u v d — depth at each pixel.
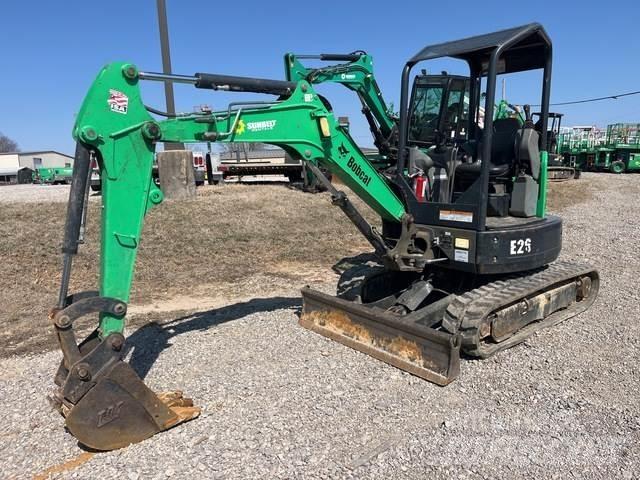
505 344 4.78
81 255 8.55
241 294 7.07
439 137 5.95
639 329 5.35
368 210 13.70
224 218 11.59
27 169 56.44
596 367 4.49
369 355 4.70
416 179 5.16
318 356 4.71
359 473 3.10
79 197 3.32
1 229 9.70
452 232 4.80
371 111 7.80
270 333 5.30
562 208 16.03
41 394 4.17
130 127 3.46
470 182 5.36
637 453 3.27
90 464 3.20
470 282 5.40
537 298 5.20
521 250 4.84
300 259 9.13
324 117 4.42
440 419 3.68
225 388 4.13
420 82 5.98
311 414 3.74
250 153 21.03
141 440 3.43
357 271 6.67
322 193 15.50
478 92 5.88
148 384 4.23
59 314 3.18
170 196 9.12
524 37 4.67
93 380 3.23
